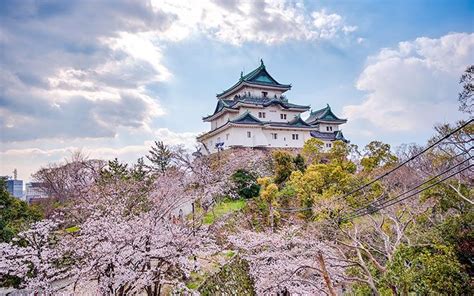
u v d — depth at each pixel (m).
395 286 10.38
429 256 10.05
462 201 13.91
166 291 12.62
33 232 10.59
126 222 10.93
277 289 13.98
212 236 14.75
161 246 10.61
